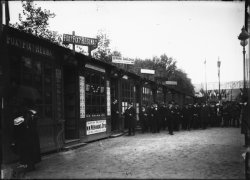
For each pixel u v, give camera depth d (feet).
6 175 25.09
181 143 45.44
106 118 56.70
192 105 77.05
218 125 87.30
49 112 37.65
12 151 28.86
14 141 27.73
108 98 58.34
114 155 34.32
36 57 35.17
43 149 35.58
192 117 75.87
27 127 27.25
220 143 45.19
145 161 30.22
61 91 40.78
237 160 30.50
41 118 35.63
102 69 55.72
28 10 63.10
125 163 29.22
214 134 61.36
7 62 29.86
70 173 24.93
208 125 92.94
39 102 35.14
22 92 28.66
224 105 89.45
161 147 40.86
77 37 44.21
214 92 162.71
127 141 49.44
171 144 44.24
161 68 184.03
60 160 31.83
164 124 74.69
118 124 63.62
